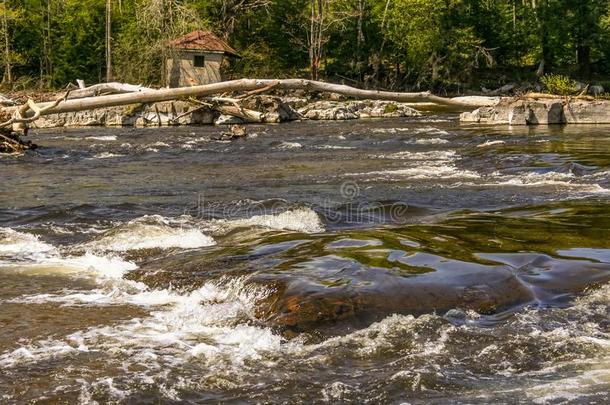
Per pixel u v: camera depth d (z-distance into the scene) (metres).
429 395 6.02
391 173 19.06
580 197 14.66
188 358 6.87
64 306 8.42
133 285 9.23
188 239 11.20
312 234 10.86
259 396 6.10
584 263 9.03
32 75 65.81
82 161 22.89
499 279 8.41
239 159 23.11
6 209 14.35
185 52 50.84
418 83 67.81
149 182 18.22
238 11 64.00
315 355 6.86
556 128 30.36
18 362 6.79
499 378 6.29
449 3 66.94
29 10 65.56
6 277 9.57
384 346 6.98
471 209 13.62
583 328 7.30
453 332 7.23
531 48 74.00
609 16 74.38
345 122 38.03
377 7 70.56
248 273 8.90
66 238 11.88
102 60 64.19
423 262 9.02
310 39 68.00
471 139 26.83
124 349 7.08
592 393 5.93
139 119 37.88
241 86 31.20
